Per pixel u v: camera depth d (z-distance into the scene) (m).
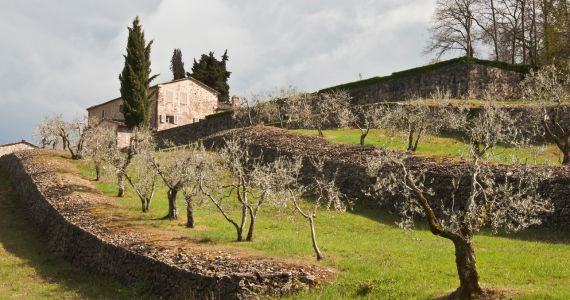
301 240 24.06
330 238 24.78
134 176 41.59
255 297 17.14
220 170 31.80
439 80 54.22
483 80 52.91
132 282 21.34
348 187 33.06
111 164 36.69
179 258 20.45
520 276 17.55
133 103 60.94
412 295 16.11
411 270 18.73
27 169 44.84
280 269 18.52
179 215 30.31
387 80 58.31
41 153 52.97
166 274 19.64
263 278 17.75
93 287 22.11
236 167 26.59
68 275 24.48
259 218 29.53
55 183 38.59
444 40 75.62
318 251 20.64
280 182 26.12
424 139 42.44
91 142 44.00
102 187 38.72
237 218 29.73
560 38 56.75
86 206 32.12
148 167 31.50
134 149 36.81
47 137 56.94
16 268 25.66
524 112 40.97
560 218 24.48
